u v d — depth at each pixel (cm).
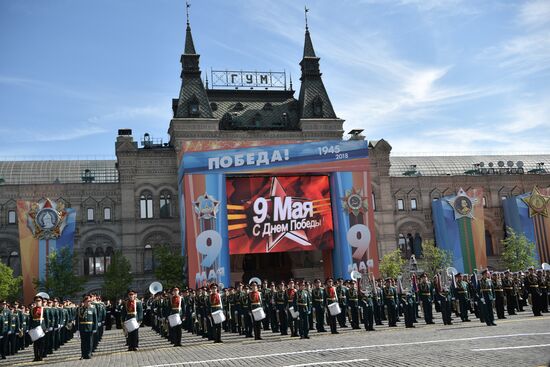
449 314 3462
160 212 7719
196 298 3934
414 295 3888
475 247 8112
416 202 8556
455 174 9344
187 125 7650
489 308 3152
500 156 10450
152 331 4919
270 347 2678
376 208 8288
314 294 3522
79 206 7612
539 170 9700
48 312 3145
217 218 6625
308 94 8269
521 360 1839
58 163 9106
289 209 6912
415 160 10025
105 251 7588
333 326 3275
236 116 8106
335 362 2003
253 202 6806
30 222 7125
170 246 7675
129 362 2423
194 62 8019
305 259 7862
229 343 3116
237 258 7512
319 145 7044
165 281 6900
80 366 2380
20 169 8800
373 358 2050
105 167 9138
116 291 6869
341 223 6988
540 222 8306
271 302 3738
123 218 7606
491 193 8788
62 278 6675
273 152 6875
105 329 5522
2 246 7362
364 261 6981
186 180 6619
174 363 2244
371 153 8412
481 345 2241
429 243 7838
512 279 4275
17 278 6506
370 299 3466
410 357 2020
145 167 7756
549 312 4119
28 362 2827
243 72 8769
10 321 3278
